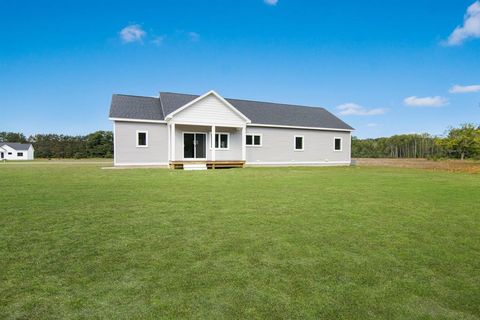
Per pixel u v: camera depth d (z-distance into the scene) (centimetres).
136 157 1842
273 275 310
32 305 250
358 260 352
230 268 326
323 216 562
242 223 507
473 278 309
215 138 2053
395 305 256
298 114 2523
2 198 721
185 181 1116
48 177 1218
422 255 370
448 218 557
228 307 249
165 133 1911
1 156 6162
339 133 2519
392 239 430
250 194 811
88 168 1798
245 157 2056
